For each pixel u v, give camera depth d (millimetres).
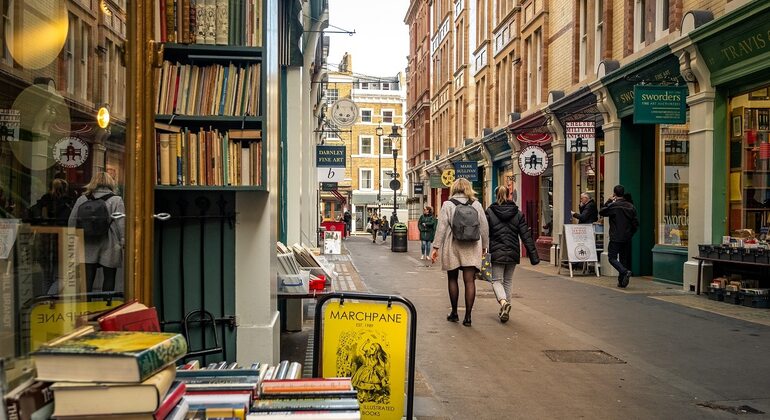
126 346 2273
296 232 10672
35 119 3006
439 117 40156
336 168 26656
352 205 63938
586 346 7316
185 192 4859
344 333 4020
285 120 10625
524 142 21750
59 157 3191
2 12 2779
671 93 11781
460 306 10312
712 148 11445
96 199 3471
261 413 2707
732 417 4887
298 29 10320
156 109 4430
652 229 14945
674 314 9430
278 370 3494
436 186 33500
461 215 8359
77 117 3346
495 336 7863
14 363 2352
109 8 3629
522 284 13375
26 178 2928
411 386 3908
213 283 4891
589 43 16859
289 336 7543
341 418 2699
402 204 64688
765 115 10453
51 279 3049
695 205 11750
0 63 2770
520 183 22484
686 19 11484
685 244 12836
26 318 2824
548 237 20719
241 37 4488
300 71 10656
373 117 65250
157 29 4414
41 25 3057
